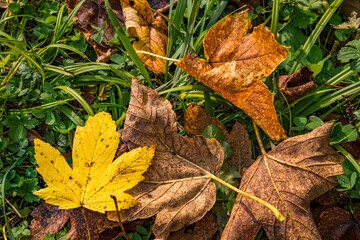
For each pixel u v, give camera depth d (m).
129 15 0.57
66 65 0.58
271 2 0.61
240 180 0.54
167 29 0.58
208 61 0.55
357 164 0.53
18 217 0.54
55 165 0.51
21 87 0.56
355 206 0.55
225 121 0.57
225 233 0.51
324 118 0.58
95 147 0.51
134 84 0.53
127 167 0.51
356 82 0.56
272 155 0.53
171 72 0.60
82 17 0.59
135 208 0.51
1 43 0.58
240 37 0.54
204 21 0.59
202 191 0.52
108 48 0.59
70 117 0.56
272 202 0.52
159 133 0.53
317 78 0.59
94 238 0.51
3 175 0.54
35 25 0.60
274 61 0.54
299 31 0.61
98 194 0.51
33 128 0.56
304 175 0.53
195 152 0.53
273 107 0.53
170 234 0.53
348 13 0.62
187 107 0.56
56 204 0.50
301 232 0.51
